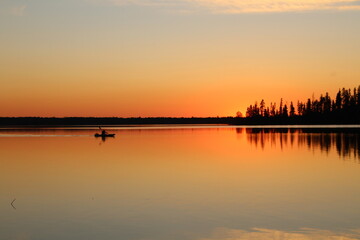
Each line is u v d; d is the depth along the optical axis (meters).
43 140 94.06
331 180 34.91
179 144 78.75
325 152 58.53
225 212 24.08
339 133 110.50
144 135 116.88
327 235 19.72
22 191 31.27
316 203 26.23
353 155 53.97
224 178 36.28
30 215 24.06
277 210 24.44
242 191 30.23
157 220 22.58
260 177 36.72
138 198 28.14
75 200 27.83
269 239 19.34
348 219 22.34
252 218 22.73
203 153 59.66
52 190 31.52
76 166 45.59
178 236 19.91
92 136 112.56
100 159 52.34
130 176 37.97
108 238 19.77
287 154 56.94
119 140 92.81
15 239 19.86
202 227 21.22
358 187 31.61
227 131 147.25
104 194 29.69
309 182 34.00
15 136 113.75
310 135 102.69
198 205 25.89
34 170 42.75
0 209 25.62
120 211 24.64
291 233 20.06
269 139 91.19
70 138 102.38
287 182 34.03
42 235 20.36
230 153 59.34
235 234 20.05
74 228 21.38
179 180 35.41
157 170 41.69
